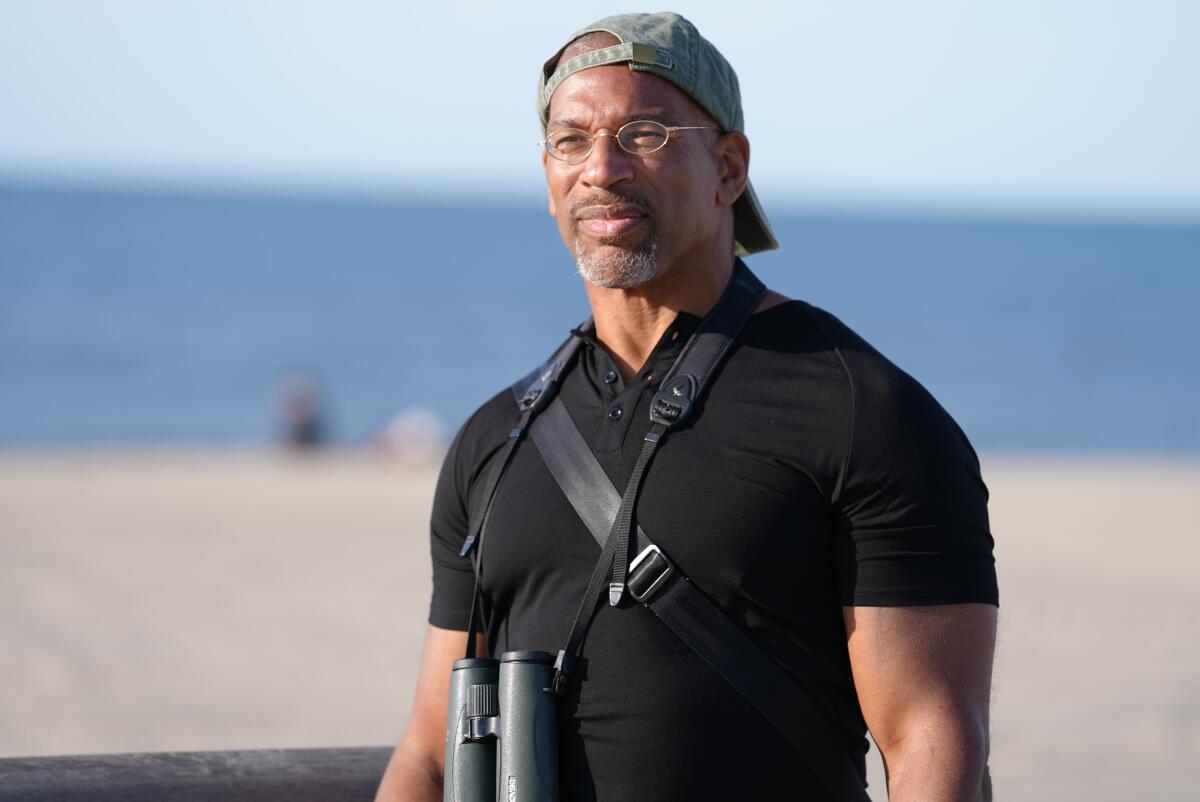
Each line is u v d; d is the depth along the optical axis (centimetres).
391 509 2455
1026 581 1803
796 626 345
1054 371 7619
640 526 348
